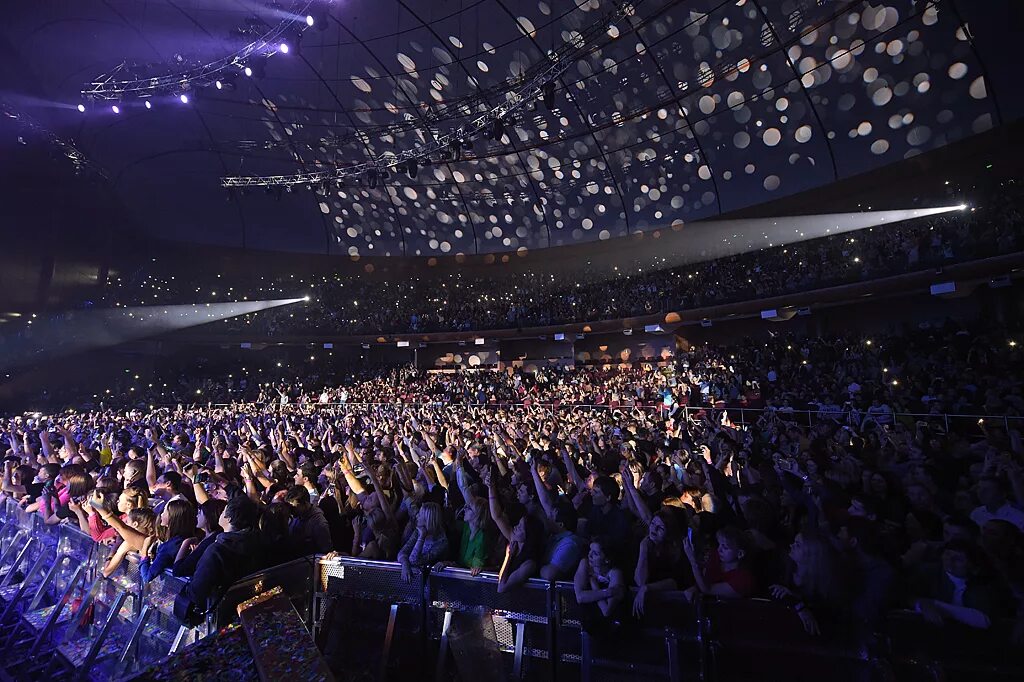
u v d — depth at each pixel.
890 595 3.45
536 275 35.56
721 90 23.00
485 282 36.94
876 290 18.80
